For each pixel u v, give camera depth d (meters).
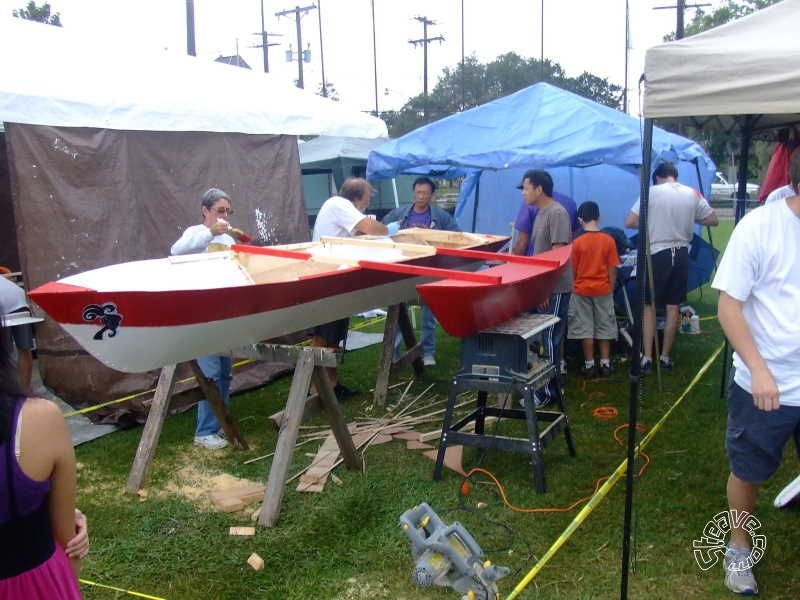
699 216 6.27
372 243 5.21
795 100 2.46
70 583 1.64
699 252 7.70
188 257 4.30
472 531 3.49
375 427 4.93
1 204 7.08
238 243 5.04
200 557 3.31
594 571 3.11
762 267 2.59
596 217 5.95
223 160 6.28
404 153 7.29
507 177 9.09
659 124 5.95
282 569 3.20
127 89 5.62
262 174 6.63
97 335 3.33
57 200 5.15
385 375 5.51
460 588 2.77
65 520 1.64
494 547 3.34
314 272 4.65
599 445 4.55
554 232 5.45
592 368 6.05
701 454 4.34
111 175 5.44
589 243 5.87
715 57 2.55
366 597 2.97
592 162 6.38
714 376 5.97
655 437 4.64
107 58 6.16
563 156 6.31
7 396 1.48
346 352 7.09
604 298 5.96
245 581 3.11
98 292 3.21
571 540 3.37
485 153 6.75
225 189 6.29
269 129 6.59
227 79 7.07
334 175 14.16
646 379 5.96
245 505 3.84
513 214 9.12
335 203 5.65
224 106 6.20
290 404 3.76
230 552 3.35
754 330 2.67
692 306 9.38
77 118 5.13
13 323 4.20
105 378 5.26
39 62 5.40
